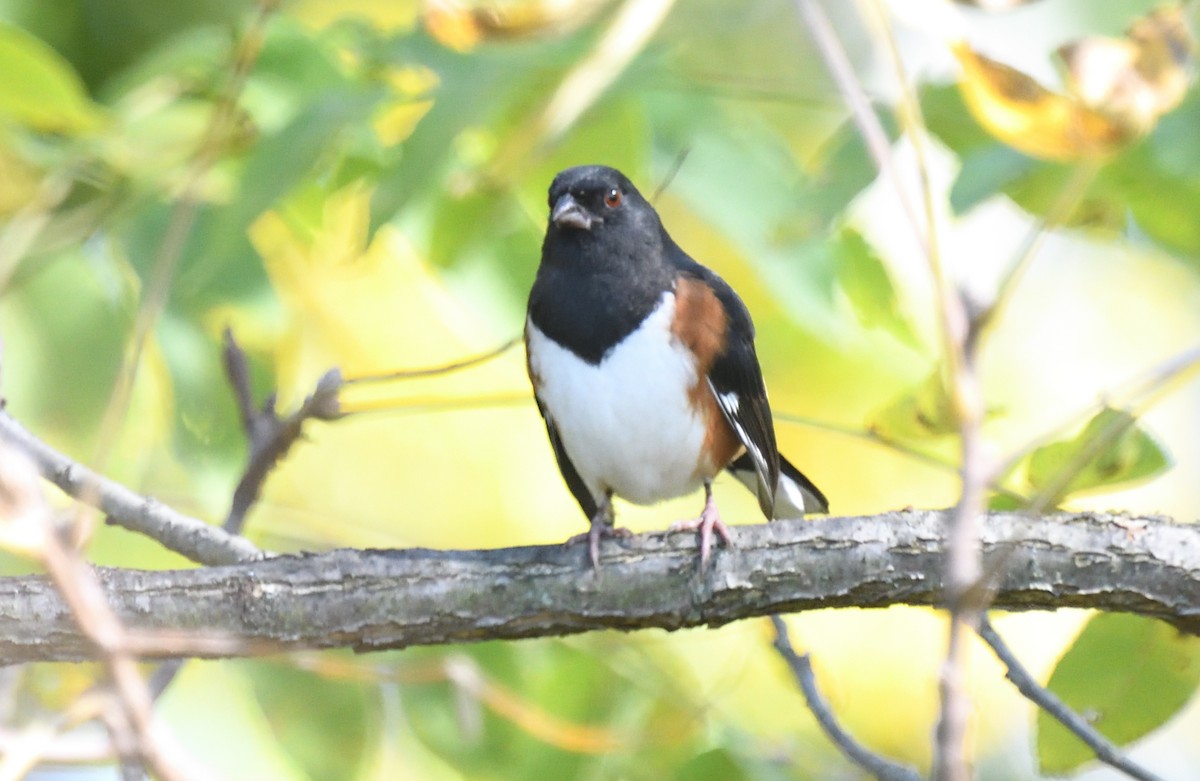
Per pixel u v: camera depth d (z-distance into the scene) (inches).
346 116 282.8
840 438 497.0
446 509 472.1
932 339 410.9
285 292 423.2
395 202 277.0
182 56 327.6
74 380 320.8
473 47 286.7
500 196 319.0
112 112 317.4
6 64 290.5
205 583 287.1
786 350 436.8
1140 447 270.7
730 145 337.4
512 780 332.8
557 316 353.1
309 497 467.8
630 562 295.1
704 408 358.6
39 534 142.9
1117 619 287.6
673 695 344.5
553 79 296.5
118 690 146.6
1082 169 186.5
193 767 149.6
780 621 302.0
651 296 351.9
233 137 321.7
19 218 307.6
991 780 496.7
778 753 345.4
